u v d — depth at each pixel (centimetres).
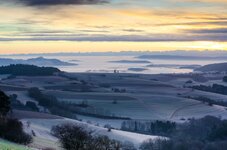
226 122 18075
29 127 11750
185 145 14950
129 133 16862
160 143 14950
